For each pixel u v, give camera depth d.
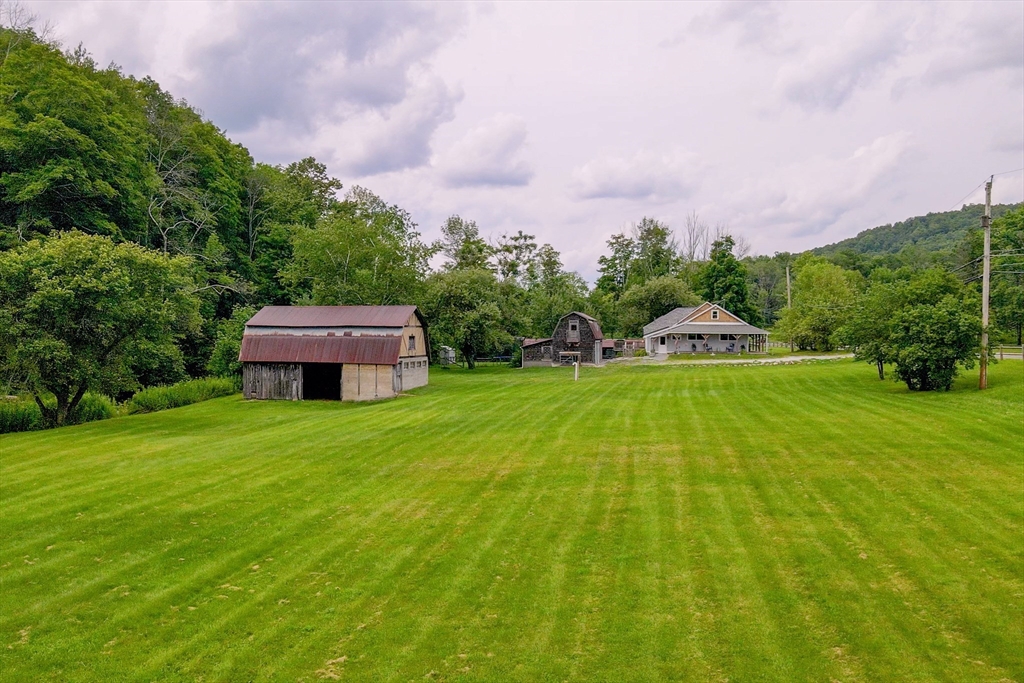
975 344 27.53
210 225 58.12
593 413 26.39
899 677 7.10
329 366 40.66
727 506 13.06
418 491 14.85
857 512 12.40
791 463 16.38
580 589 9.50
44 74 40.78
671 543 11.15
